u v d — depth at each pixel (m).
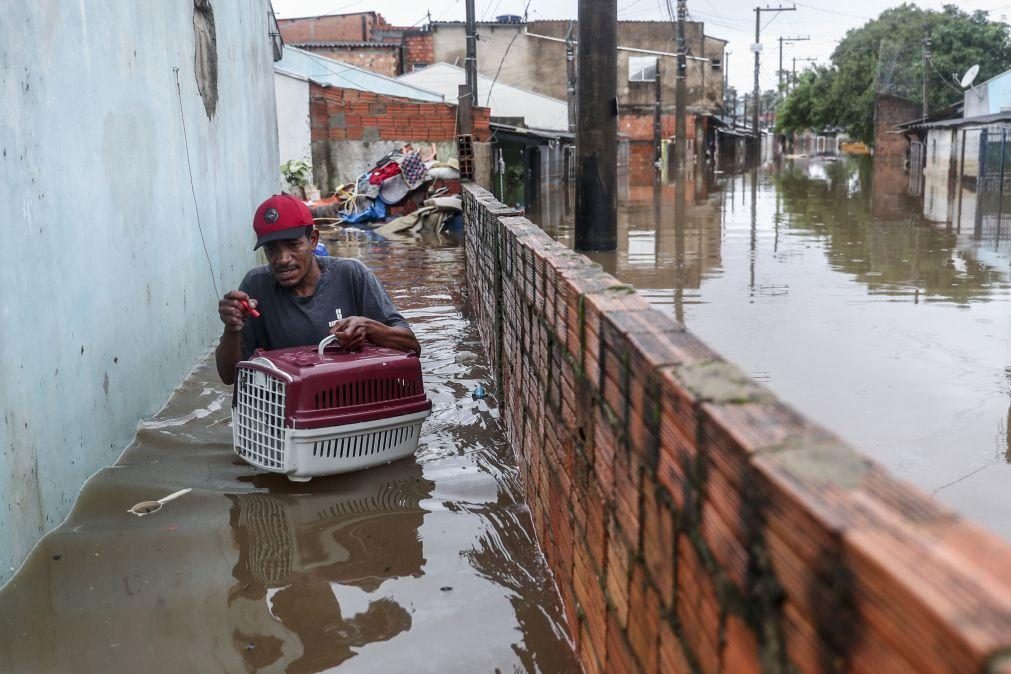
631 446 1.87
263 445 3.90
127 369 4.52
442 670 2.54
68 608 2.86
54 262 3.56
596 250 11.23
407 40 41.00
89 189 4.05
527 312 3.71
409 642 2.68
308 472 3.80
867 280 8.90
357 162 21.27
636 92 48.38
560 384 2.84
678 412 1.52
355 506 3.69
